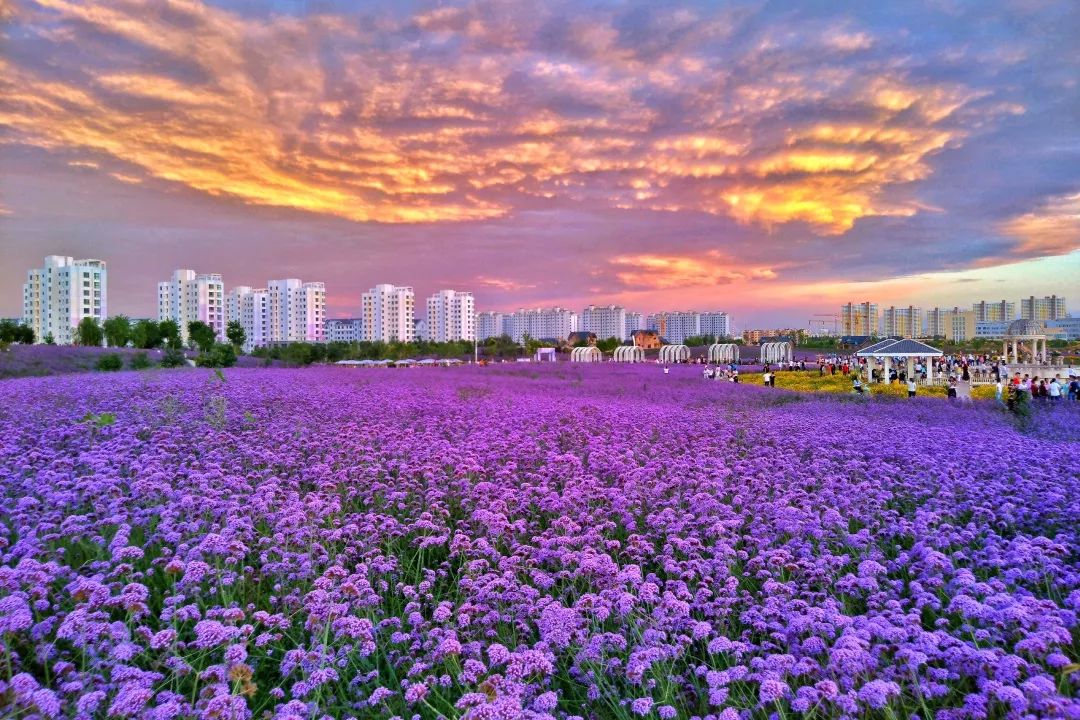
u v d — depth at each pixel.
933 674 4.46
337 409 16.86
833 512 7.50
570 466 10.27
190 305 159.25
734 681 4.42
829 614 4.86
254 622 5.31
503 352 124.19
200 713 3.65
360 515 7.56
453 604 5.75
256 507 7.36
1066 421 21.09
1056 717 3.60
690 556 6.79
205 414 13.65
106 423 10.91
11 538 6.64
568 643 4.86
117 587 5.59
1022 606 4.82
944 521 7.93
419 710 4.38
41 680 4.27
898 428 17.19
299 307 173.88
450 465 10.10
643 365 68.88
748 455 12.42
